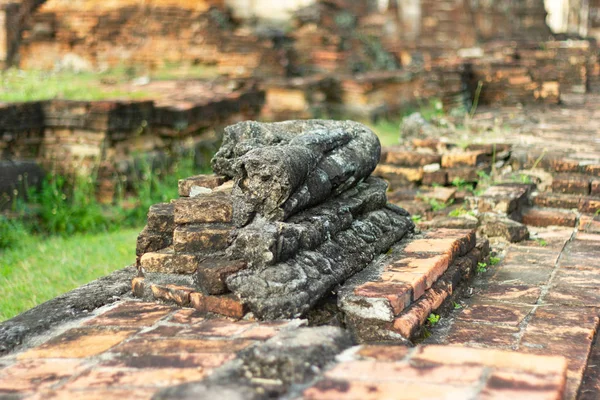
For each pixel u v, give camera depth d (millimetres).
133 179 6477
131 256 4738
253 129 3697
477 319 3529
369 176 4047
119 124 6480
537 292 3771
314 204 3553
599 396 3078
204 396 2662
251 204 3369
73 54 11625
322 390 2711
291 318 3201
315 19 12609
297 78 10742
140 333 3141
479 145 5309
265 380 2762
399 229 3875
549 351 3275
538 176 5074
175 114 7012
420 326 3348
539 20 15758
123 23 11578
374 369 2793
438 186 5055
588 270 4016
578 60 9461
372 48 13289
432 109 8250
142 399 2762
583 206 4750
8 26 11453
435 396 2662
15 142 6281
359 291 3352
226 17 12219
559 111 7773
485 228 4438
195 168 7160
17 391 2844
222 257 3350
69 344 3088
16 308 3996
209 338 3082
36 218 5855
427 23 15570
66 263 4652
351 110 10859
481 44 15039
